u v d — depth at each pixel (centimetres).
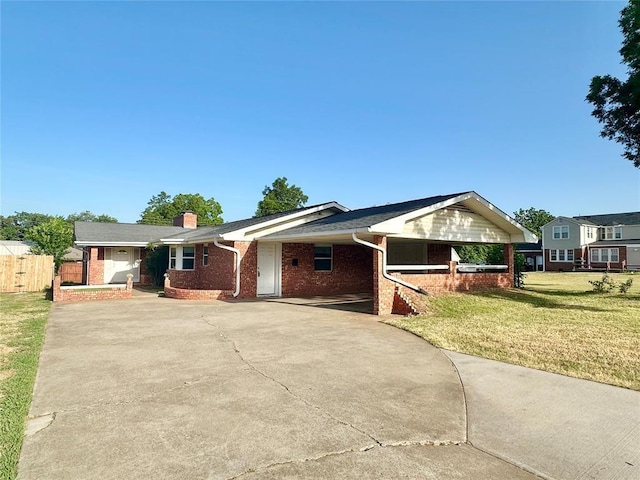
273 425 403
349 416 428
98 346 761
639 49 1288
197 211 5331
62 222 2711
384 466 325
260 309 1285
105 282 2306
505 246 1719
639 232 4275
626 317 1070
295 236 1420
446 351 722
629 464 333
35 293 1906
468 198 1395
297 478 306
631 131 1458
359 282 1905
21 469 319
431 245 2012
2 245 3366
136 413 436
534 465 331
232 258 1652
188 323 1018
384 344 777
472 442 372
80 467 323
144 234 2462
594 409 453
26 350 717
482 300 1342
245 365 628
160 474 312
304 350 727
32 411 442
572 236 4466
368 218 1347
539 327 930
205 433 385
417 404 466
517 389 520
